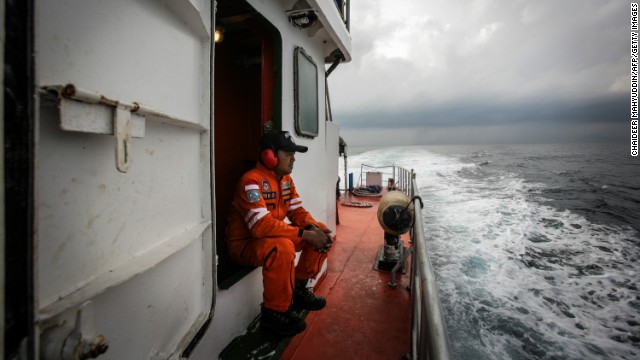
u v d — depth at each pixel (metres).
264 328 2.16
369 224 6.05
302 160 3.16
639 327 4.79
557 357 4.09
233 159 3.24
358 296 3.14
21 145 0.50
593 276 6.66
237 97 3.31
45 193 0.66
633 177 26.41
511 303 5.19
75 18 0.71
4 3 0.48
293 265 2.10
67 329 0.71
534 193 17.45
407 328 2.58
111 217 0.87
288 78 2.83
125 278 0.84
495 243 8.27
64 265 0.71
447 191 17.42
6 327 0.49
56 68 0.66
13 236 0.50
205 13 1.35
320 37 3.56
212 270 1.49
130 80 0.91
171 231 1.18
